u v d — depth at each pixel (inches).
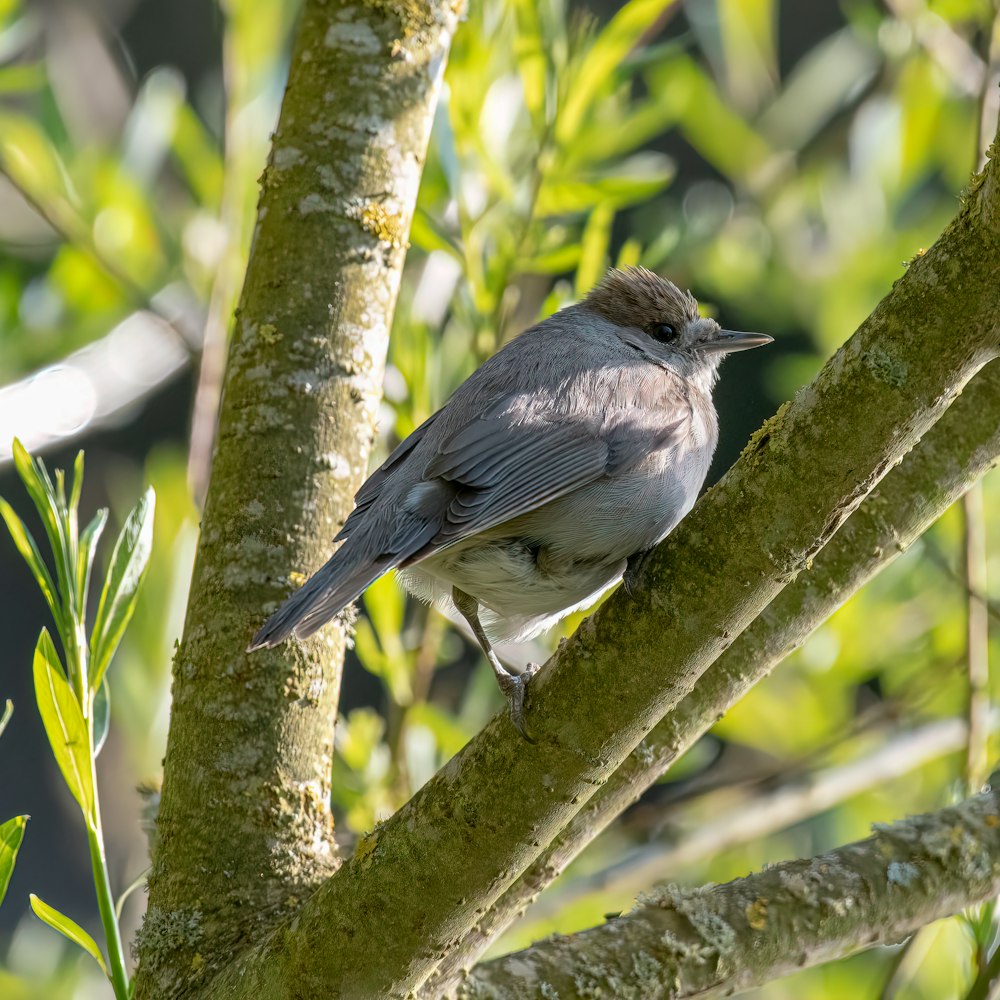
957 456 300.8
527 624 366.3
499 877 257.4
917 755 455.2
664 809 459.5
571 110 399.5
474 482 321.1
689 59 582.6
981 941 320.8
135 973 293.6
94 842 280.7
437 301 437.1
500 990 282.0
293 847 295.3
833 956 300.8
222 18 515.2
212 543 313.3
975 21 570.6
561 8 417.4
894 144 545.0
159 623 433.4
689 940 291.0
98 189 501.4
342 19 333.4
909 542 306.7
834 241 561.9
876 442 234.7
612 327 395.9
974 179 230.7
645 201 669.9
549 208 402.3
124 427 789.9
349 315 320.5
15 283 544.4
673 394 350.6
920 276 229.9
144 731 424.2
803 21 852.6
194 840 294.8
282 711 300.8
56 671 283.9
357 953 261.6
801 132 597.6
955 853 308.2
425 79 336.2
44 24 631.8
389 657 401.7
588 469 329.1
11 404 561.6
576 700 251.4
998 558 472.7
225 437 318.3
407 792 396.5
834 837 490.6
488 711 448.8
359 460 319.9
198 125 515.8
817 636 477.4
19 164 491.5
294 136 329.1
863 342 234.1
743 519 243.0
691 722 310.7
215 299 449.4
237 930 287.4
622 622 249.6
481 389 343.3
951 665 453.7
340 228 322.7
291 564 308.5
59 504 292.0
